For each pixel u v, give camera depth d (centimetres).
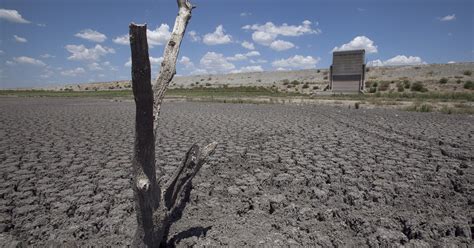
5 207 494
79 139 1044
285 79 6334
